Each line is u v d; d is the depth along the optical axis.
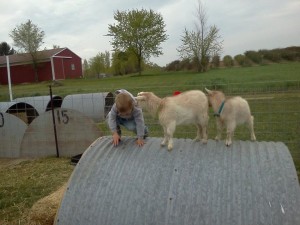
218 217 1.78
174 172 2.02
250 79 13.30
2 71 31.78
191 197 1.88
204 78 16.12
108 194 2.00
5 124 5.69
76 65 34.34
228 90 6.75
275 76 14.04
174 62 29.84
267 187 1.83
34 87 22.08
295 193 1.78
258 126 5.25
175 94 2.46
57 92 13.97
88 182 2.09
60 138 5.38
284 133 4.83
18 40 31.11
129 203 1.93
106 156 2.26
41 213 2.79
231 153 2.12
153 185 1.98
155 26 33.00
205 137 2.29
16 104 7.04
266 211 1.74
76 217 1.98
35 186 3.99
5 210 3.36
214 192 1.88
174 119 2.20
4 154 5.75
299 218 1.69
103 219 1.92
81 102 7.91
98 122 7.59
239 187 1.87
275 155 2.04
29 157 5.59
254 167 1.96
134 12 32.88
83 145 5.30
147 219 1.86
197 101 2.22
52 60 31.16
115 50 33.47
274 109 5.88
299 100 5.83
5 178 4.42
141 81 19.56
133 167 2.11
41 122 5.45
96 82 22.98
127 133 5.61
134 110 2.36
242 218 1.75
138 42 32.94
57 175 4.37
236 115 2.24
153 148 2.28
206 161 2.07
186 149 2.22
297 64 22.80
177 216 1.83
